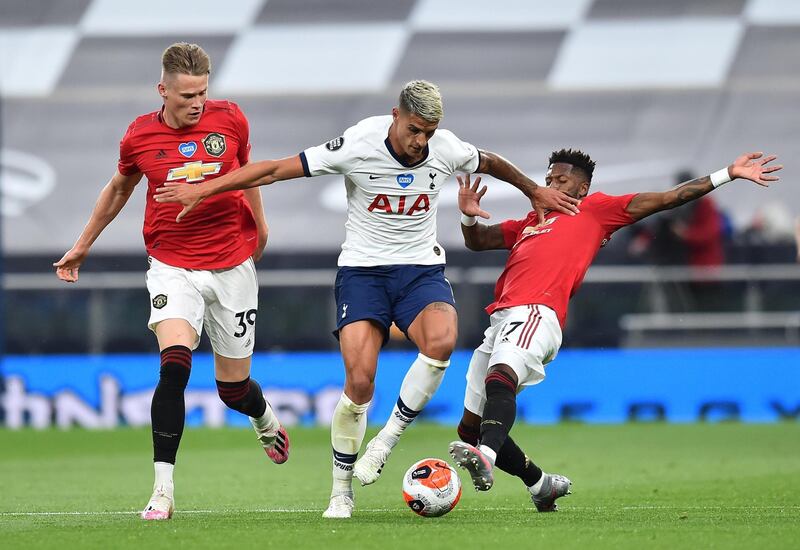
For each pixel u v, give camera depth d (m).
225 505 25.91
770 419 55.94
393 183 21.22
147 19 76.88
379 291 21.72
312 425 54.41
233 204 22.95
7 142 70.31
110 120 71.75
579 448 43.03
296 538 18.19
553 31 76.38
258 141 71.06
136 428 53.75
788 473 33.19
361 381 21.12
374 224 21.62
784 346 59.31
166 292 22.33
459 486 21.81
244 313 23.56
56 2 77.62
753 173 22.33
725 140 69.94
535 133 70.69
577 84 73.06
